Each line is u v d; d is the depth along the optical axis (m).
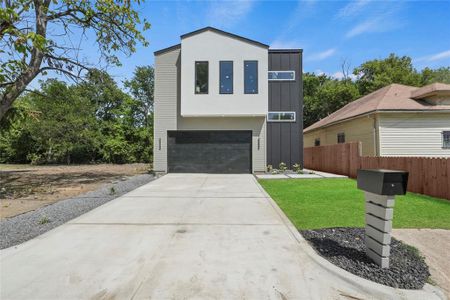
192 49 13.95
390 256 3.66
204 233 4.73
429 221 5.41
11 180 12.97
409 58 32.88
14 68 7.71
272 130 14.92
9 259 3.71
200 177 12.77
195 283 3.08
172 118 14.55
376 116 13.85
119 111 27.77
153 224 5.28
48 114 22.48
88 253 3.90
